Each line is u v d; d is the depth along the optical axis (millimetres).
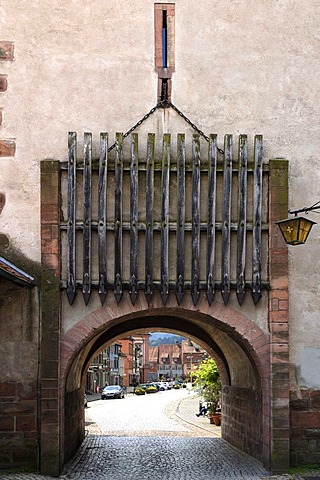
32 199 12641
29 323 12266
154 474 12312
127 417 29453
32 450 11984
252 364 13328
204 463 13562
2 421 12023
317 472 11797
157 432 21078
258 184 12547
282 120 13156
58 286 12109
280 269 12391
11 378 12141
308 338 12656
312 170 13078
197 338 17469
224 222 12406
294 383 12523
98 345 16672
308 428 12414
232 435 16672
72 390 14523
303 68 13312
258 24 13352
